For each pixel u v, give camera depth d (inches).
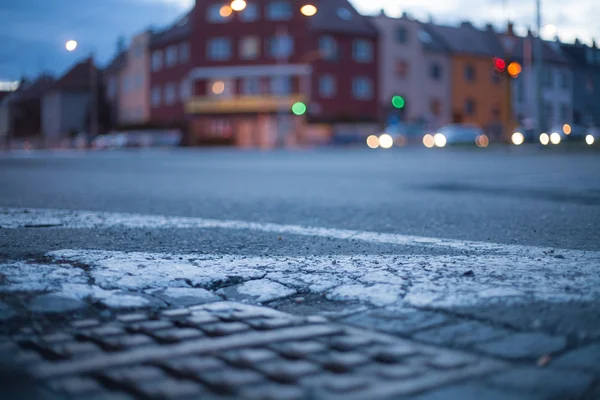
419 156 1126.4
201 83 2220.7
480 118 2453.2
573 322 126.2
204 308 141.4
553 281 156.3
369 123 2107.5
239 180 565.9
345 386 97.2
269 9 2151.8
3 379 99.8
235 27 2165.4
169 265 180.4
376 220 294.5
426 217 305.6
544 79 1854.1
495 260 186.2
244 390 95.7
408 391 96.0
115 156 1280.8
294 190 461.7
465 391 96.3
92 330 124.6
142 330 125.3
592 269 171.2
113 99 2716.5
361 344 116.8
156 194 429.1
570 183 500.1
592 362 106.4
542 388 97.0
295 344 116.3
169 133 2231.8
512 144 1333.7
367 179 573.3
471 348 115.1
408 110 2244.1
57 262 183.3
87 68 2817.4
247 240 230.5
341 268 178.1
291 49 2146.9
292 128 2151.8
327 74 2145.7
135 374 101.6
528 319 128.6
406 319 131.6
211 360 108.5
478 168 724.0
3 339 119.3
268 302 150.3
